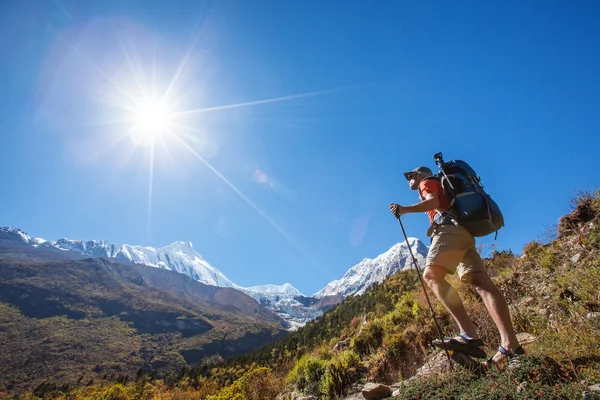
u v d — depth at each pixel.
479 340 2.83
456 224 3.04
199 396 23.91
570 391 2.18
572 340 3.21
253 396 9.76
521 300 5.57
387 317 8.12
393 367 5.99
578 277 4.64
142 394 27.75
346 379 6.31
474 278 3.05
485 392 2.44
